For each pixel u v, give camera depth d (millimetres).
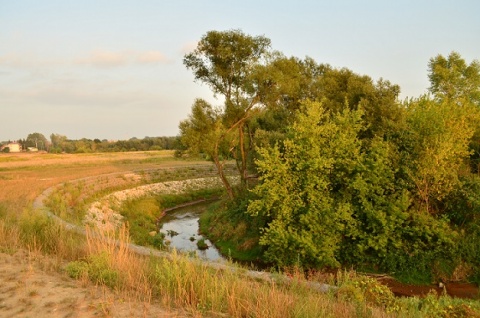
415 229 17453
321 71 40062
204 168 57188
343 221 18719
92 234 13641
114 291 8562
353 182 18328
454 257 16922
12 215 18453
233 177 51875
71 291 8398
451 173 18234
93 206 31609
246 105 29266
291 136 20859
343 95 25219
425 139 18812
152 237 26203
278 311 7484
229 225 26641
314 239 18188
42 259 10758
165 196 42438
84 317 7160
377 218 17594
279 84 28391
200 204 42188
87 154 96562
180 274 9234
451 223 18641
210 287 8664
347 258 18578
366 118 21469
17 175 46562
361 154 19078
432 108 19906
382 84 22609
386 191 18969
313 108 19766
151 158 78938
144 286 8883
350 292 9805
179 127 30828
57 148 134125
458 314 9023
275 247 19047
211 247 25109
